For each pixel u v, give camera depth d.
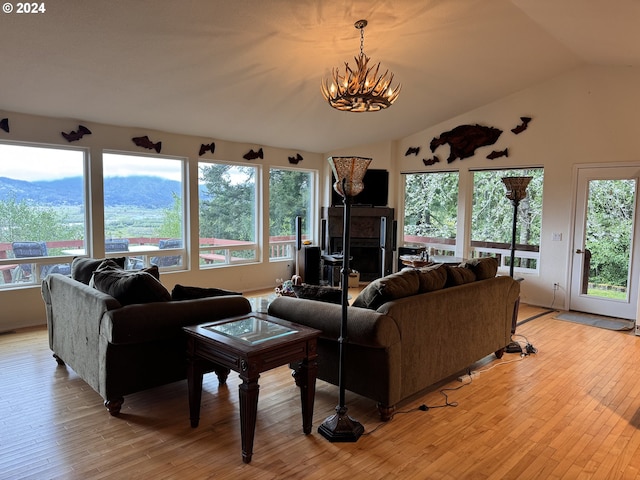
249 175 6.78
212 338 2.34
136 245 5.55
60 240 4.91
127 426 2.61
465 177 6.68
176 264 5.97
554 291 5.91
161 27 3.37
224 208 6.48
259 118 5.64
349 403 2.98
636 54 4.68
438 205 7.14
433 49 4.50
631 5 3.38
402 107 6.08
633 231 5.26
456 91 5.75
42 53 3.47
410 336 2.78
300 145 7.05
